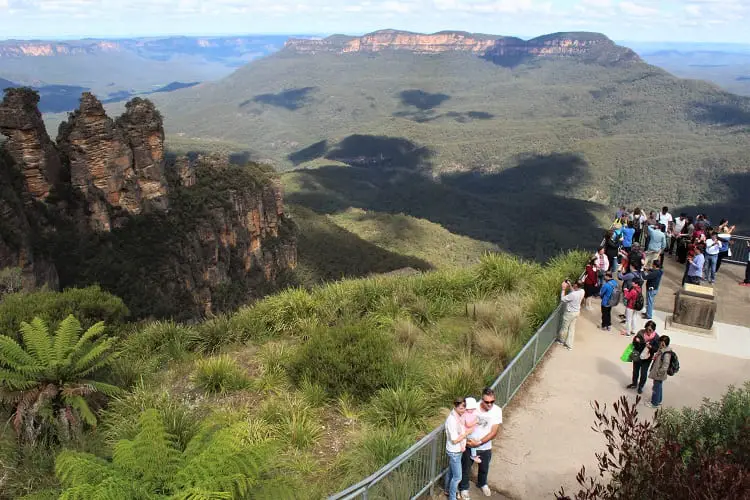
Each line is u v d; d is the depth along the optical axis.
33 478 7.75
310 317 15.12
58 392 9.09
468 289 16.72
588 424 9.79
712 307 13.32
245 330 14.77
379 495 7.43
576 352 12.56
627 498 5.57
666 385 11.05
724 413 7.80
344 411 10.38
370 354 11.41
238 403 10.89
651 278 13.88
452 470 7.71
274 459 8.14
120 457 6.60
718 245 16.52
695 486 5.27
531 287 16.06
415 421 9.73
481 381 10.74
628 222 19.77
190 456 6.85
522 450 9.09
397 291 16.23
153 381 11.89
